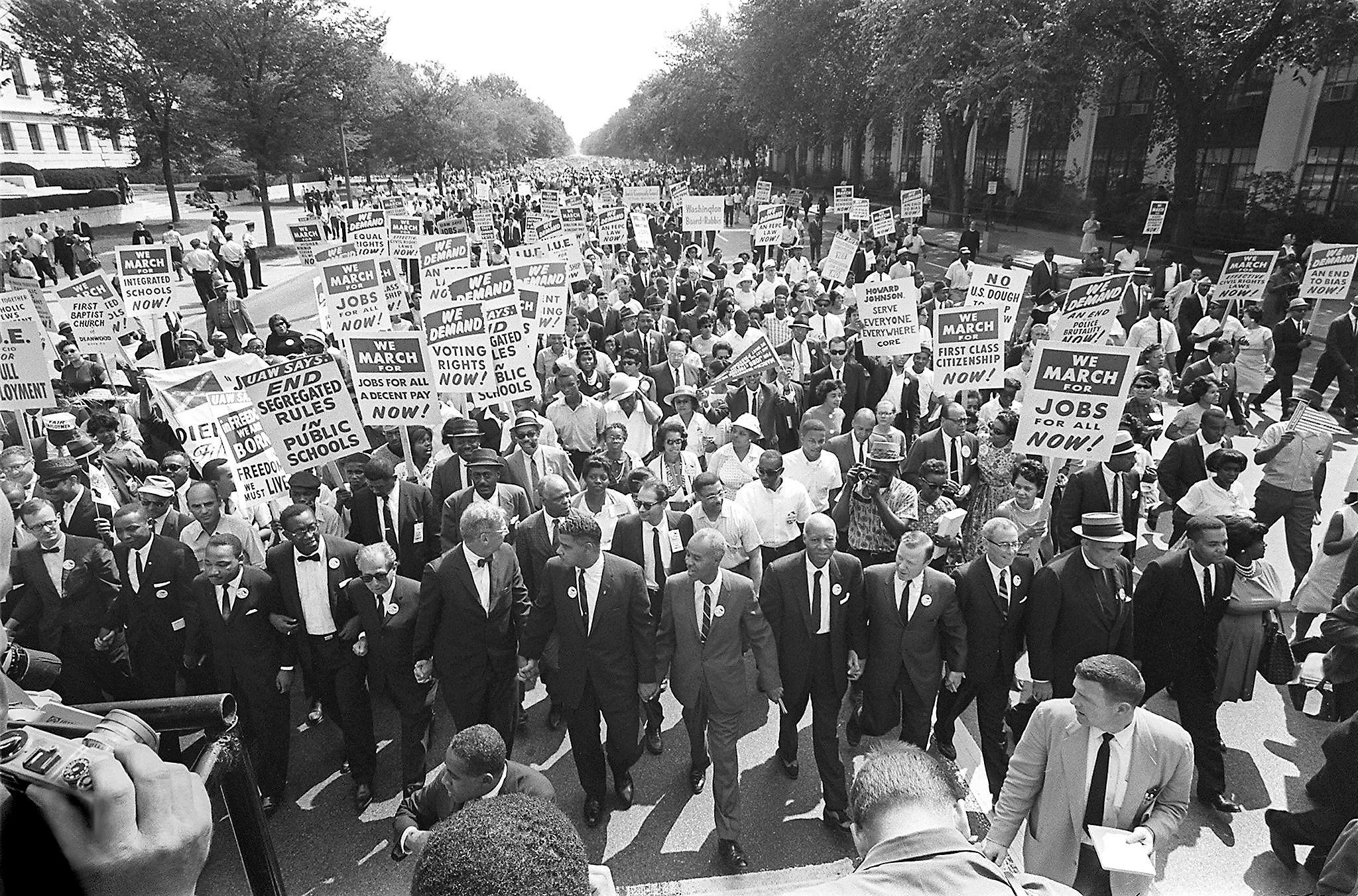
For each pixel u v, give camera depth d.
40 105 55.44
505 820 1.70
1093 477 7.34
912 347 10.57
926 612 5.50
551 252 14.91
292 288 27.78
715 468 8.02
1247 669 5.43
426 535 7.20
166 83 35.56
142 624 6.07
